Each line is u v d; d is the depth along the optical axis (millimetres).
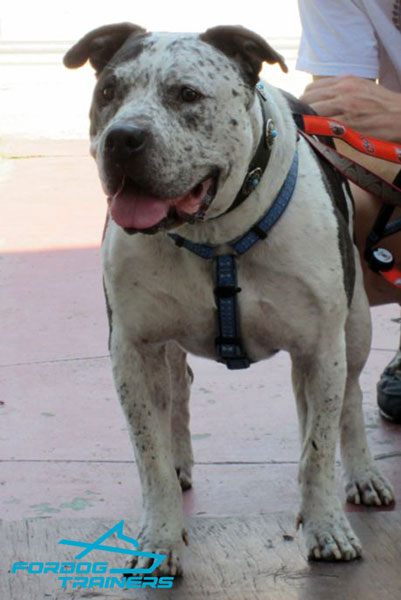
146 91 2596
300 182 2900
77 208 7738
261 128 2785
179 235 2811
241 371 4574
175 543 2930
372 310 5352
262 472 3623
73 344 5000
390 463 3678
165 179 2525
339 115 3604
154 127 2508
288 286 2887
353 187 3779
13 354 4891
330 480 3018
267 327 2965
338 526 2982
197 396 4309
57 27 10742
